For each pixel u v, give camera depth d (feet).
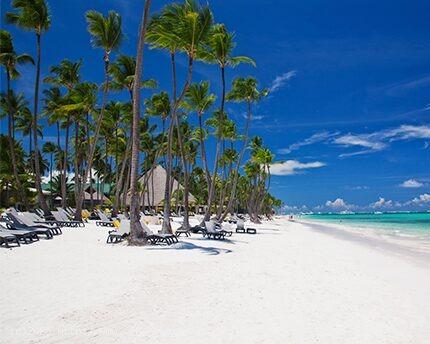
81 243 44.98
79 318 18.01
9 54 94.17
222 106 80.74
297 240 74.59
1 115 123.54
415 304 25.12
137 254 37.65
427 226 171.01
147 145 154.61
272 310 21.39
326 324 19.58
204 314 19.86
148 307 20.30
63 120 125.08
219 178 221.66
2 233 40.32
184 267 31.60
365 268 40.01
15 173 103.04
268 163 171.73
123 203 111.96
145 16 48.60
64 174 106.01
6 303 19.49
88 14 83.10
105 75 86.63
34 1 82.07
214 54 77.30
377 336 18.30
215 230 62.54
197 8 61.52
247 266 35.14
